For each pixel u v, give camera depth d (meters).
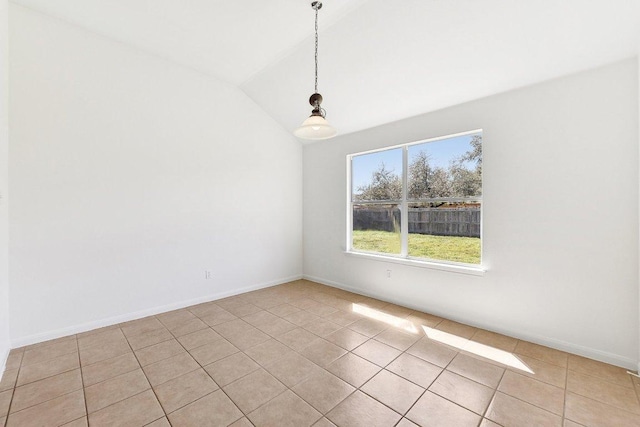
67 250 2.75
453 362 2.29
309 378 2.07
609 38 2.06
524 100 2.62
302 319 3.16
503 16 2.15
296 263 4.86
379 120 3.69
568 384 2.00
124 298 3.09
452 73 2.73
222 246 3.90
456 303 3.11
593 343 2.33
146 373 2.13
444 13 2.27
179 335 2.76
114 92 3.00
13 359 2.31
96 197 2.90
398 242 3.73
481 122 2.89
